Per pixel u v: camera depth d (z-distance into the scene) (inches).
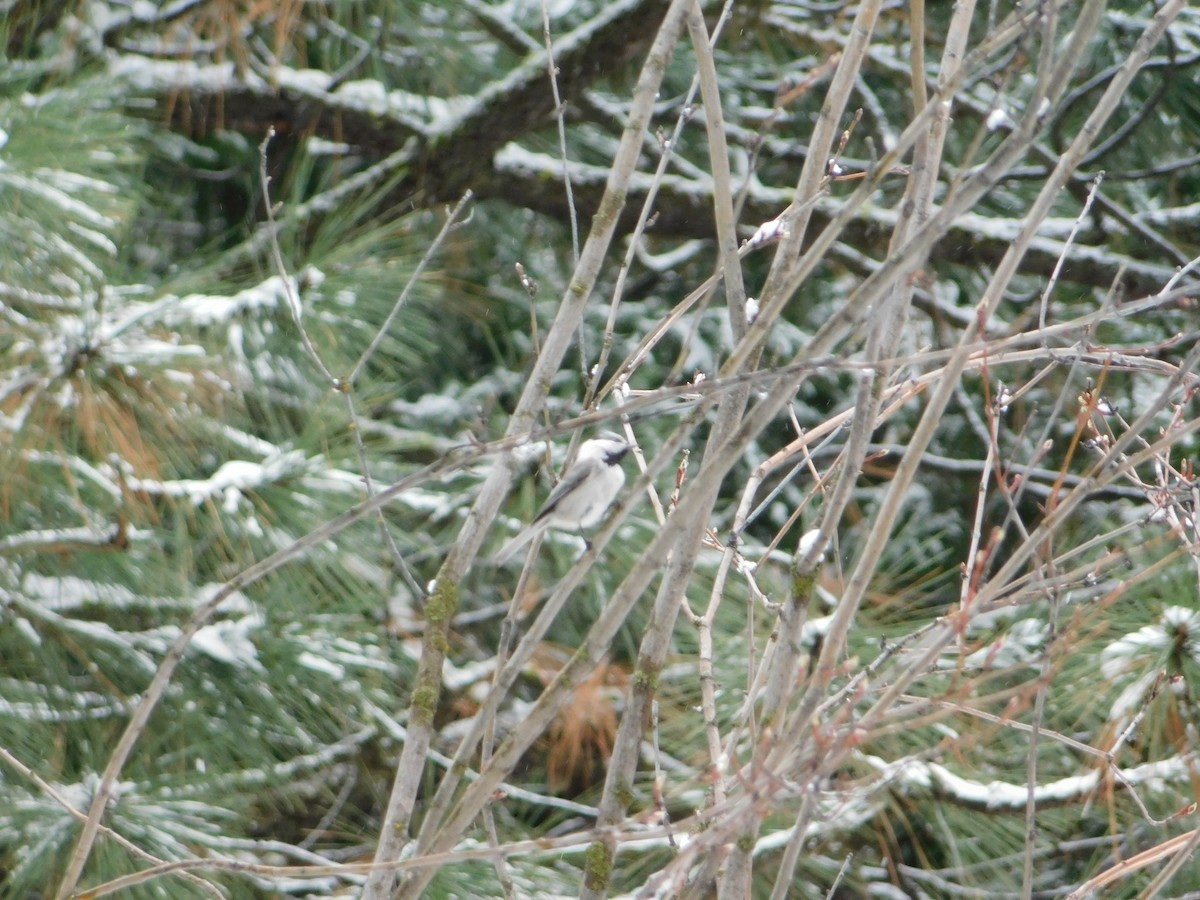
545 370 202.4
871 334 186.2
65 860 259.1
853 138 546.3
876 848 365.7
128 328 262.7
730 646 322.0
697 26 200.8
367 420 378.3
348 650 313.3
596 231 203.8
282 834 380.5
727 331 561.3
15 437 250.1
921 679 298.8
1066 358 209.5
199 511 284.8
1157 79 512.4
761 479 233.1
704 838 157.3
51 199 247.8
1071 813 322.7
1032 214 174.6
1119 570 309.1
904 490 175.0
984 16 529.3
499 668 191.3
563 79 456.8
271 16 380.5
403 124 451.8
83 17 378.6
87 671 302.8
